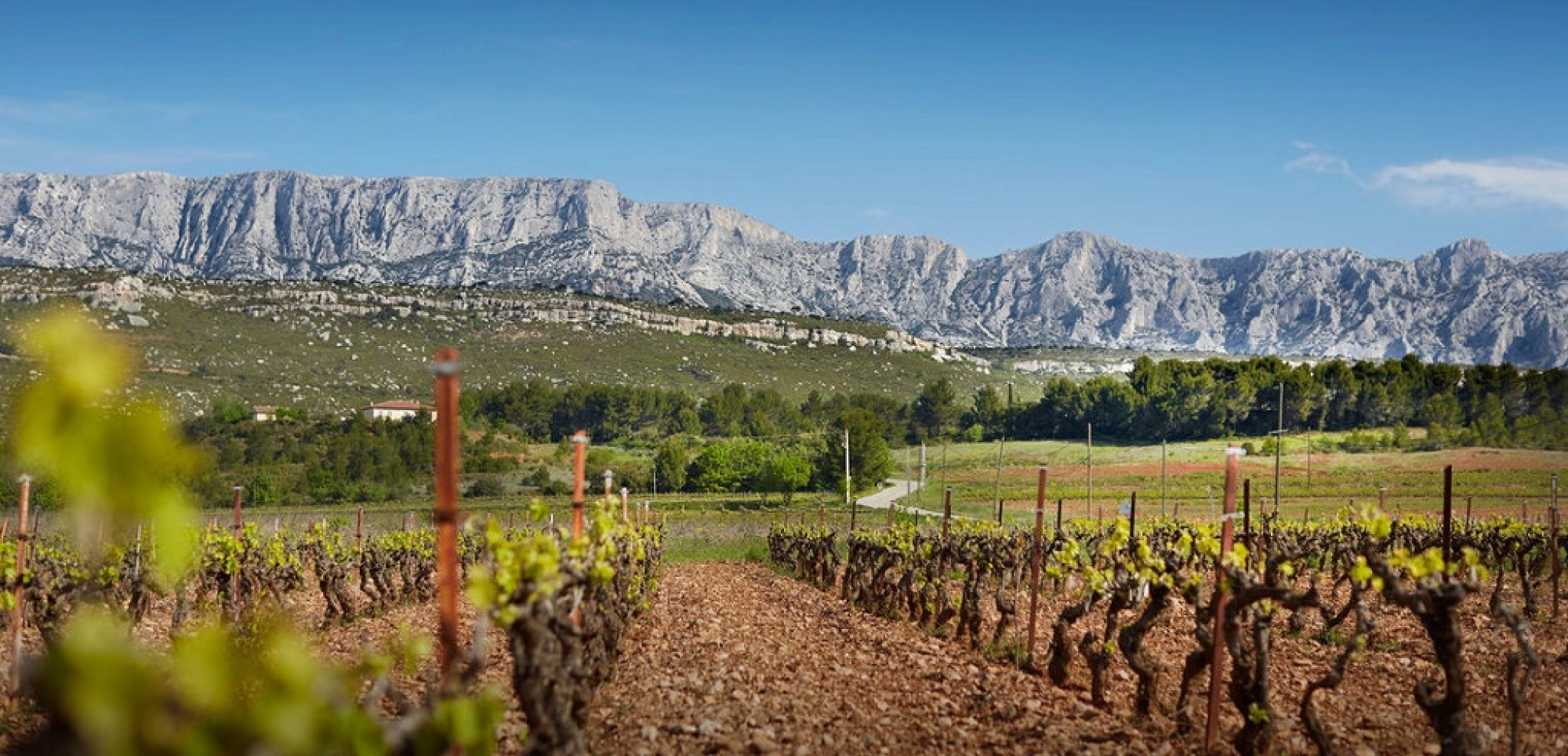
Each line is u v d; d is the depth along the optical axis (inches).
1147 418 4507.9
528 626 292.7
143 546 707.4
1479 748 362.6
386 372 6540.4
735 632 807.7
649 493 3735.2
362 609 1003.3
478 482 3533.5
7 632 741.3
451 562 258.8
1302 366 4306.1
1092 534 1169.4
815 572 1400.1
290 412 3678.6
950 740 443.8
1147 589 538.9
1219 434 4308.6
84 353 81.3
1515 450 2928.2
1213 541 448.5
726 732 449.1
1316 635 757.9
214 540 751.7
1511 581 1144.2
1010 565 855.7
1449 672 365.1
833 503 3319.4
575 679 309.7
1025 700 530.3
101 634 92.2
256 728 102.3
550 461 4052.7
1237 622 425.4
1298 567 920.3
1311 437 3737.7
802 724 471.5
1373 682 595.5
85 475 80.8
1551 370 3105.3
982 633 792.3
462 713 161.6
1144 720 493.0
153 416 83.2
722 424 5502.0
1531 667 396.2
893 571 985.5
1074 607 573.0
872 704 518.9
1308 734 442.0
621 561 638.5
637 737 441.4
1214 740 430.9
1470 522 1224.2
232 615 730.2
